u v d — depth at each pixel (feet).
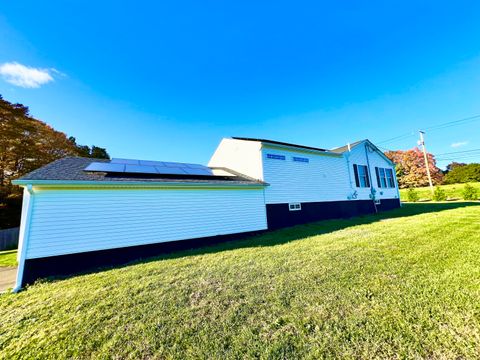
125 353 7.71
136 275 15.58
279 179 36.04
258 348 7.39
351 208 45.19
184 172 31.24
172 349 7.70
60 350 8.10
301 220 37.32
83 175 21.70
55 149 71.00
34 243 17.67
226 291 11.94
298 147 38.37
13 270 22.63
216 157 50.14
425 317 8.32
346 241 20.97
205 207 27.32
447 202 62.80
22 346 8.48
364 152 51.06
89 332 9.04
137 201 22.80
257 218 32.12
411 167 117.80
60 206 19.10
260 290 11.76
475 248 16.30
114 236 21.13
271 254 18.58
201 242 26.32
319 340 7.55
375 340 7.32
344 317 8.77
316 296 10.66
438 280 11.33
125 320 9.74
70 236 19.16
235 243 25.73
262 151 35.14
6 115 59.88
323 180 41.68
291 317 9.07
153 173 27.22
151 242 23.02
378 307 9.27
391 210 51.62
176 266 17.24
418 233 22.11
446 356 6.40
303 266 14.88
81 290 13.55
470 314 8.27
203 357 7.20
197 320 9.37
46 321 10.16
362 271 13.26
